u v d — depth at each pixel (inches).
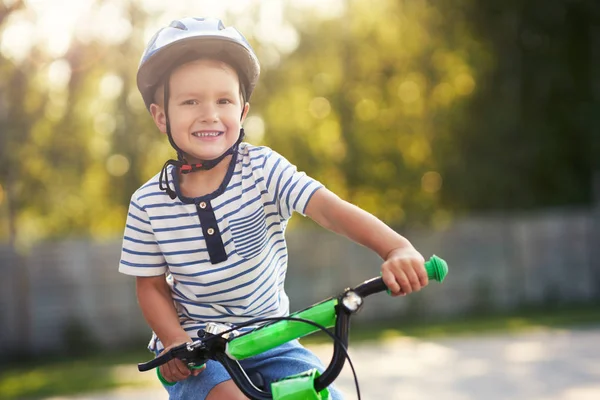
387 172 659.4
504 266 606.2
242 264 102.9
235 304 104.8
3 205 592.4
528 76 699.4
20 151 534.3
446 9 669.9
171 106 100.7
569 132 717.3
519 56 697.0
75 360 490.6
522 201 708.7
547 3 690.8
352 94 657.0
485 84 690.2
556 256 616.4
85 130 585.6
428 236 608.4
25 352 507.5
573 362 348.8
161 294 106.1
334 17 637.3
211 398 98.6
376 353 409.1
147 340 525.3
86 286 519.2
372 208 684.7
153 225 103.5
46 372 440.5
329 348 438.3
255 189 102.4
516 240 609.6
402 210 639.1
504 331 472.4
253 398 89.0
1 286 508.7
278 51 626.2
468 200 697.6
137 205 105.0
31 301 511.2
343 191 677.3
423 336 474.3
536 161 708.7
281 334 86.8
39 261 513.3
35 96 521.7
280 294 110.1
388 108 669.9
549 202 729.6
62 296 515.8
